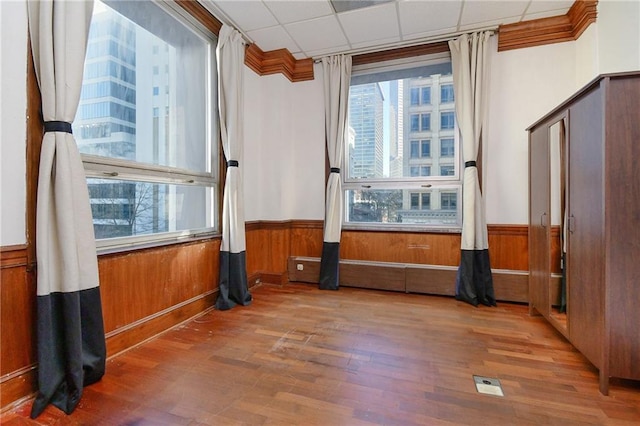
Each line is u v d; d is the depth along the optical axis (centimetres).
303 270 391
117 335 207
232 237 305
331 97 376
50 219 160
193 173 285
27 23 160
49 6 159
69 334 161
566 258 210
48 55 159
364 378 180
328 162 382
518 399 161
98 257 196
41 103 163
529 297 282
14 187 155
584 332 187
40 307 155
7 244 152
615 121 163
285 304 312
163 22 258
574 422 144
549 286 239
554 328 249
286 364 196
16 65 155
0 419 147
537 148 262
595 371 187
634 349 161
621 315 163
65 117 164
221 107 307
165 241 256
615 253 164
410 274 347
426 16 300
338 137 372
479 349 216
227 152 309
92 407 156
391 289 354
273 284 383
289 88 396
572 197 201
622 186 163
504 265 320
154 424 143
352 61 381
